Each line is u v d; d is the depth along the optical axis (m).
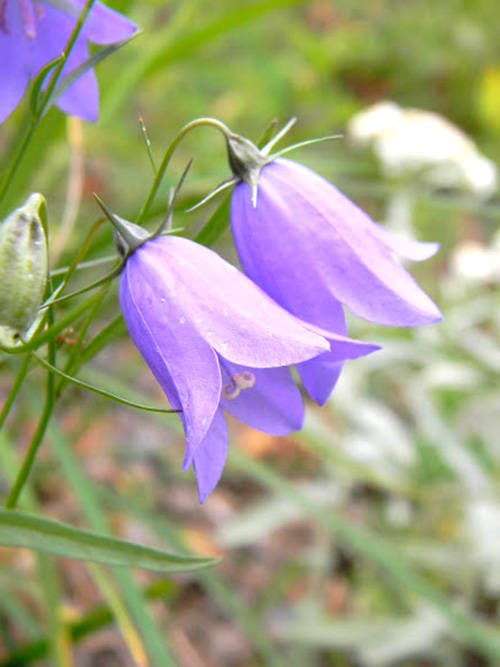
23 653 0.16
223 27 0.20
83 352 0.12
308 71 0.42
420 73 0.47
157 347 0.10
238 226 0.11
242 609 0.19
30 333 0.11
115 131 0.29
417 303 0.11
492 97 0.42
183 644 0.25
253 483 0.31
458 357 0.25
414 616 0.24
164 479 0.30
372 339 0.24
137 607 0.15
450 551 0.25
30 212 0.10
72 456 0.17
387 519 0.26
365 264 0.11
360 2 0.53
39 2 0.12
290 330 0.10
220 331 0.10
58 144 0.23
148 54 0.21
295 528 0.30
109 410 0.30
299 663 0.24
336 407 0.27
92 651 0.24
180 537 0.20
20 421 0.22
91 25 0.12
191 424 0.10
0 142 0.25
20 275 0.10
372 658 0.23
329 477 0.28
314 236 0.11
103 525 0.16
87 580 0.25
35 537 0.11
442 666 0.25
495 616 0.25
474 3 0.49
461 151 0.27
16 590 0.22
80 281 0.20
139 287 0.10
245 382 0.11
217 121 0.11
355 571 0.26
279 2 0.20
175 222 0.18
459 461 0.25
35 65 0.12
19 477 0.12
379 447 0.26
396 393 0.30
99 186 0.35
